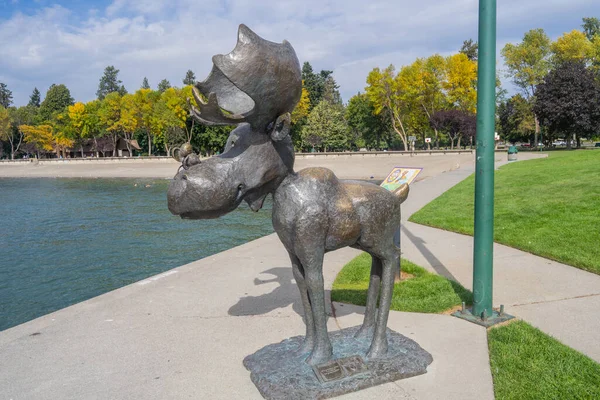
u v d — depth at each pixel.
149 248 12.64
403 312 4.79
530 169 18.78
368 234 3.27
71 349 4.07
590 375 3.27
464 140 68.00
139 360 3.81
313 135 59.19
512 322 4.34
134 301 5.37
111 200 25.78
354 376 3.20
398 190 3.50
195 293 5.61
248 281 6.07
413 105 51.88
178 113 53.94
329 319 4.63
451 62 47.22
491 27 4.19
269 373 3.27
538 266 6.22
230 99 3.03
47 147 79.38
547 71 48.56
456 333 4.16
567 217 8.71
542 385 3.17
